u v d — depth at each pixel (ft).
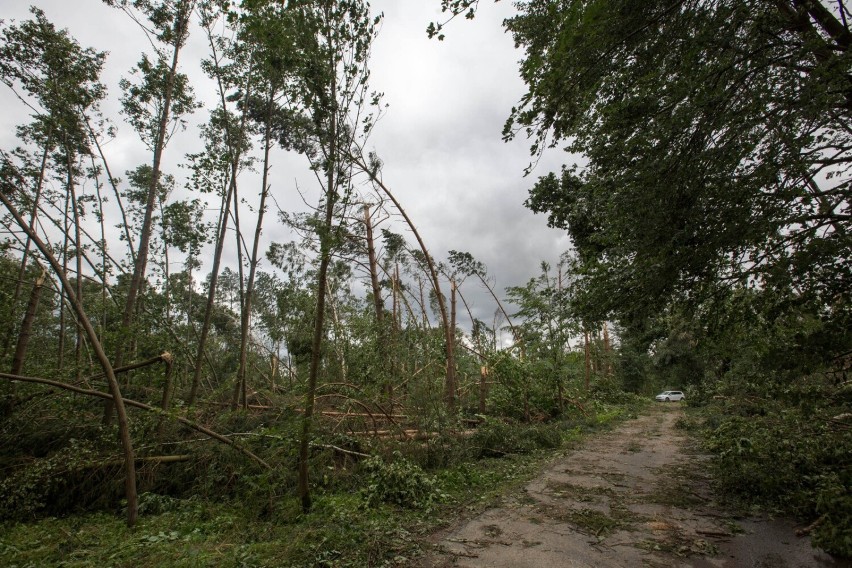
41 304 51.62
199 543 17.74
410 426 33.81
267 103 41.09
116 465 24.61
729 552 15.12
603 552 15.55
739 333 20.72
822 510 16.12
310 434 20.89
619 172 20.31
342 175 19.84
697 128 17.39
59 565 16.17
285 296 57.00
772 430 22.57
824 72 14.24
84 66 36.91
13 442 26.45
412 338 49.16
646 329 24.26
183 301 59.26
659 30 17.10
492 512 20.44
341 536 16.84
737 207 17.30
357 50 19.74
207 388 52.34
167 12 37.88
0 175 35.70
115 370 28.32
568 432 46.60
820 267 15.85
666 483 24.57
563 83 16.43
